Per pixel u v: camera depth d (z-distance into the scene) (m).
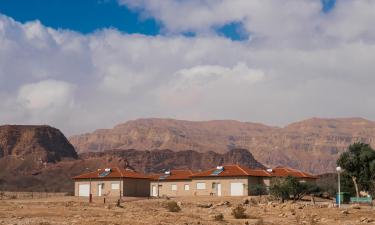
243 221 46.66
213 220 46.62
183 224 41.56
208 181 101.00
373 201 82.25
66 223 40.44
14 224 39.34
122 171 107.12
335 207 63.22
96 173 108.12
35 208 61.25
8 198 106.25
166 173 111.25
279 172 105.44
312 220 46.88
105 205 71.56
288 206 63.84
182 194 106.62
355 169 88.50
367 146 90.38
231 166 102.69
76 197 103.12
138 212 55.69
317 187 86.44
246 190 96.44
